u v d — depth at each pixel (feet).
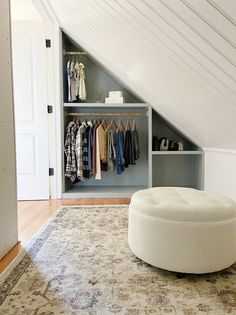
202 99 6.80
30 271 4.92
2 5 5.66
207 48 4.59
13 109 6.19
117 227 7.34
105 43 8.55
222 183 9.36
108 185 12.98
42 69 10.77
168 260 4.73
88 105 11.09
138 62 7.84
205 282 4.57
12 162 6.08
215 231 4.59
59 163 11.09
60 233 6.89
